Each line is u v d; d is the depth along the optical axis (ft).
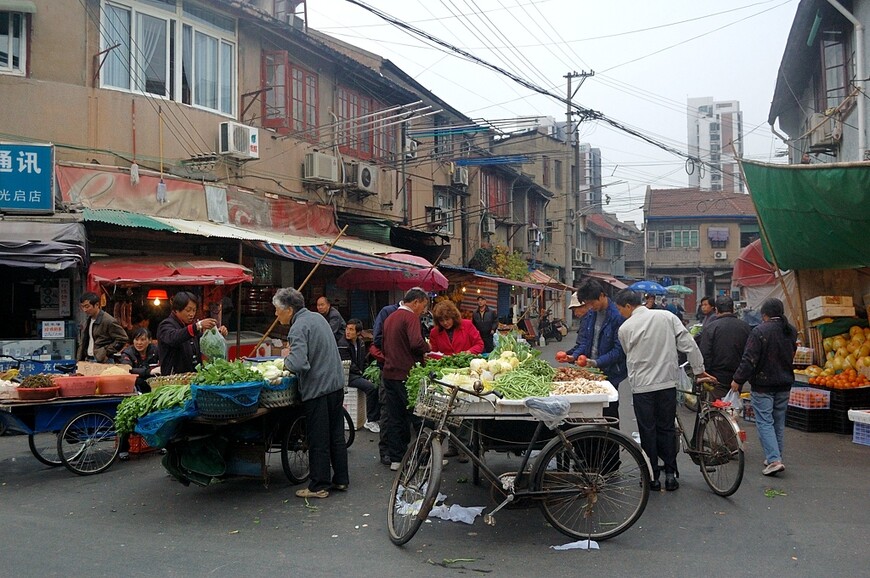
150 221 35.37
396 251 53.01
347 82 59.88
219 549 16.08
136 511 19.10
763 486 21.94
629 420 33.60
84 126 38.47
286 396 20.34
